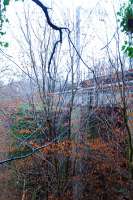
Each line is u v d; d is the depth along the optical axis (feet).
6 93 42.19
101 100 34.99
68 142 33.83
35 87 36.58
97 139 33.71
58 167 34.60
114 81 32.35
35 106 36.29
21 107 39.04
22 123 37.96
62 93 35.47
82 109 35.42
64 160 34.50
